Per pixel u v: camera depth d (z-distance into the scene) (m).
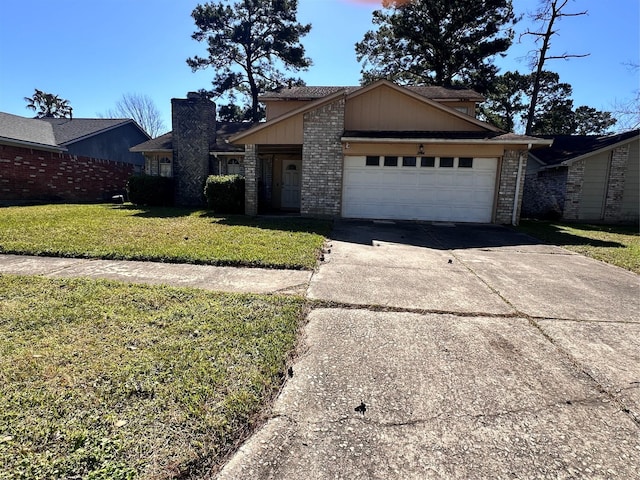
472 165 10.59
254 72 27.19
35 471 1.53
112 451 1.65
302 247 6.28
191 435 1.78
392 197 10.95
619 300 4.16
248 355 2.56
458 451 1.79
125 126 22.73
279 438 1.83
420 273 5.12
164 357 2.47
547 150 15.72
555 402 2.20
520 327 3.31
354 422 1.97
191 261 5.29
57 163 15.12
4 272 4.56
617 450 1.82
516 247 7.44
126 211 11.67
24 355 2.46
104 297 3.62
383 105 11.52
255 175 11.41
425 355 2.73
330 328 3.15
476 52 22.95
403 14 24.17
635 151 12.95
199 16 24.58
